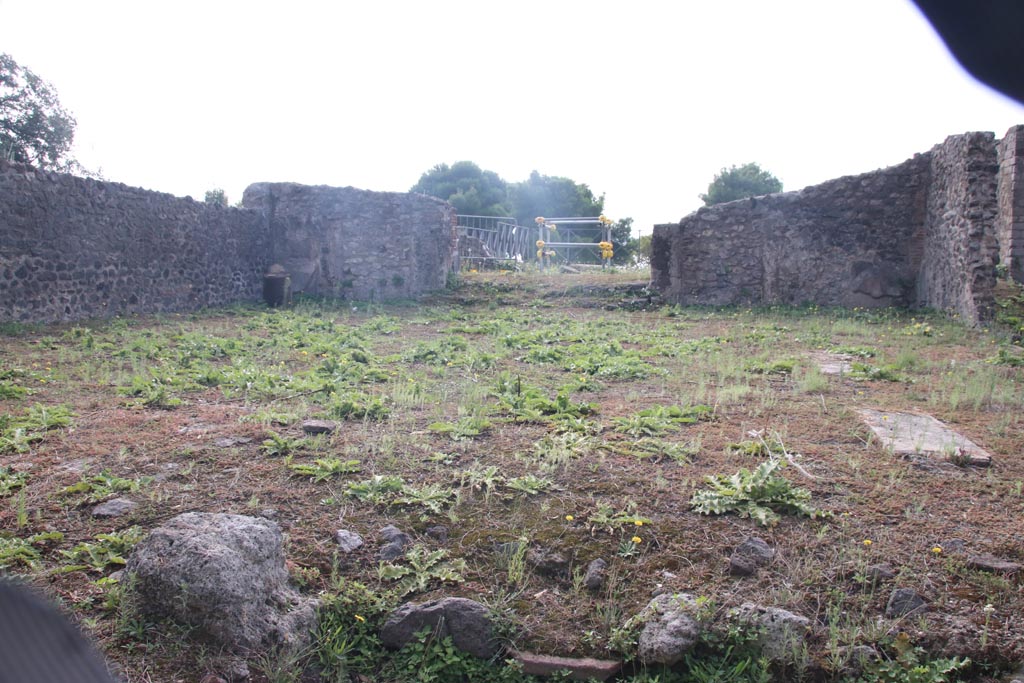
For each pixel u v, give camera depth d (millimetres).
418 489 4191
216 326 10867
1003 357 8094
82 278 10531
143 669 2773
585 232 36750
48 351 8047
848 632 3131
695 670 3016
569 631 3240
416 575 3500
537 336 10188
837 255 13555
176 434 5090
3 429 5000
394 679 3074
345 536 3721
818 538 3717
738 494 4078
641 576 3506
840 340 9891
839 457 4777
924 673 2930
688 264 14367
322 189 15406
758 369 7816
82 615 2992
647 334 10625
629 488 4250
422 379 7109
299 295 15352
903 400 6352
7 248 9242
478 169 43344
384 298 15328
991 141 10750
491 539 3756
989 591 3340
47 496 3986
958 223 11156
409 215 15430
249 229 14953
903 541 3705
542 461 4617
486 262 21062
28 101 21375
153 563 3049
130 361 7688
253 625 3012
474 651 3188
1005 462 4703
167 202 12406
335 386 6570
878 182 13234
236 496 4098
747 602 3273
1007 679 2984
